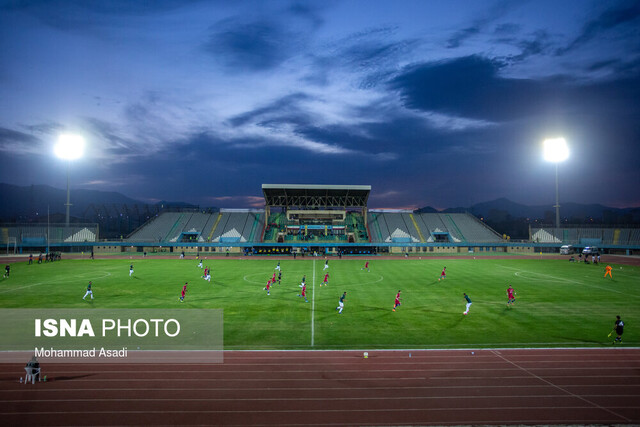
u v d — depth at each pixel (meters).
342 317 28.30
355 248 90.44
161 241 91.25
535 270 57.16
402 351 21.09
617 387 17.00
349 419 14.41
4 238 87.00
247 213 103.94
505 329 25.28
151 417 14.44
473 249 94.75
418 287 41.53
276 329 25.17
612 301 34.12
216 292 38.00
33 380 17.11
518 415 14.74
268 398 15.91
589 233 96.81
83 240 91.31
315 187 90.81
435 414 14.77
